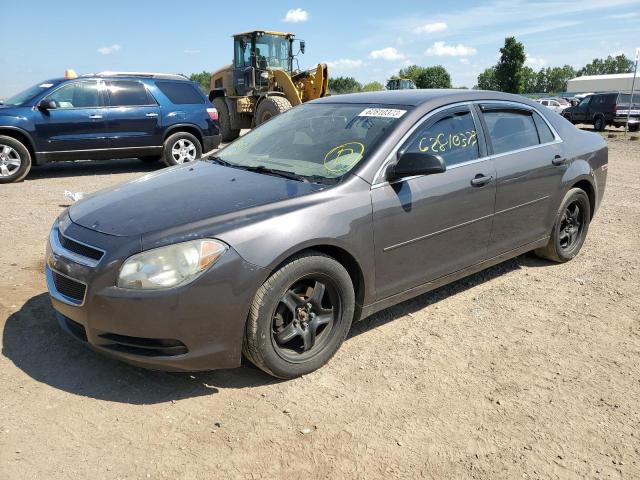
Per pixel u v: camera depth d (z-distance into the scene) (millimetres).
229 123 16766
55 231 3365
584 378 3297
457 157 3965
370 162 3484
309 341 3258
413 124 3732
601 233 6387
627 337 3822
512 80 60562
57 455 2555
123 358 2887
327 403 3002
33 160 9945
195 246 2822
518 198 4406
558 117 5102
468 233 4047
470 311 4215
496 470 2529
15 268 4941
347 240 3250
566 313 4188
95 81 10305
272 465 2525
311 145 3918
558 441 2732
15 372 3232
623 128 27672
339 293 3311
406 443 2693
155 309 2758
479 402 3037
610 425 2861
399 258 3611
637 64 21578
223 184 3537
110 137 10367
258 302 2953
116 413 2881
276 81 15820
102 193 3744
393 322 4016
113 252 2840
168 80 11086
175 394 3062
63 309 3043
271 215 3043
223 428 2777
